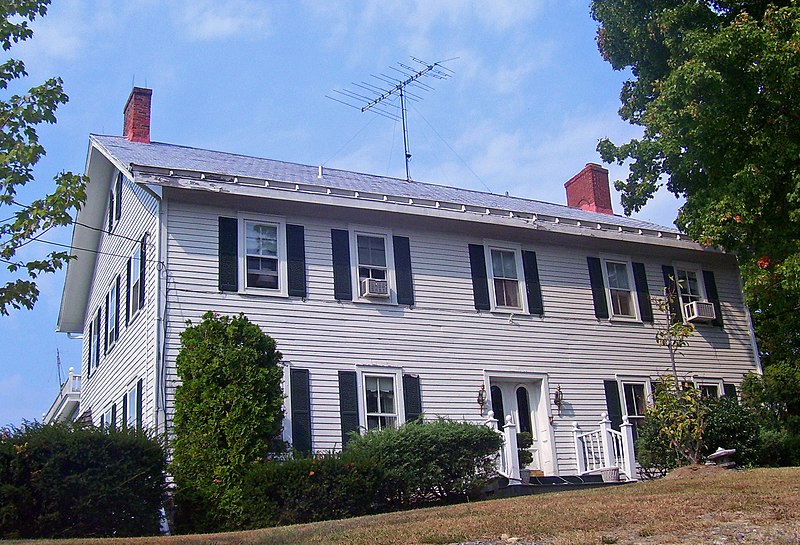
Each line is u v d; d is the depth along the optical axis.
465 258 21.31
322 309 18.81
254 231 18.59
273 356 16.19
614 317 23.33
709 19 19.00
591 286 23.25
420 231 20.86
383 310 19.62
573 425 21.44
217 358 15.55
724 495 11.24
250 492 14.16
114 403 20.45
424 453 15.90
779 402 23.56
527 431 21.20
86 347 25.81
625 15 20.89
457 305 20.73
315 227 19.34
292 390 17.88
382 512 15.11
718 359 24.94
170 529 14.70
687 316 24.89
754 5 18.89
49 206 11.38
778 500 10.55
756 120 17.70
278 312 18.27
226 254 18.03
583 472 20.73
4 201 11.38
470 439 16.38
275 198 18.53
